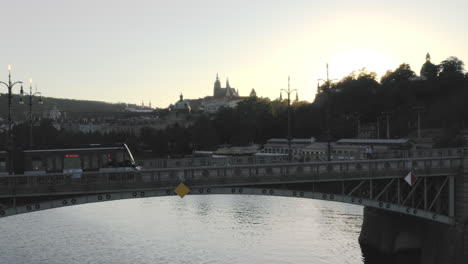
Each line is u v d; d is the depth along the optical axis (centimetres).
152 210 9900
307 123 18700
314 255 6431
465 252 5528
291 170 4919
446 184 5872
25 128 18838
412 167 5469
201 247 6831
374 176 5225
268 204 10512
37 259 6238
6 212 4097
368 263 6106
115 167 5434
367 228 6888
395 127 17662
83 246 6900
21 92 5756
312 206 10175
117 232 7762
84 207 10331
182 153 19338
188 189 4447
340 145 13588
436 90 18738
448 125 15662
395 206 5391
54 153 5253
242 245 6919
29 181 4116
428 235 6128
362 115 18875
